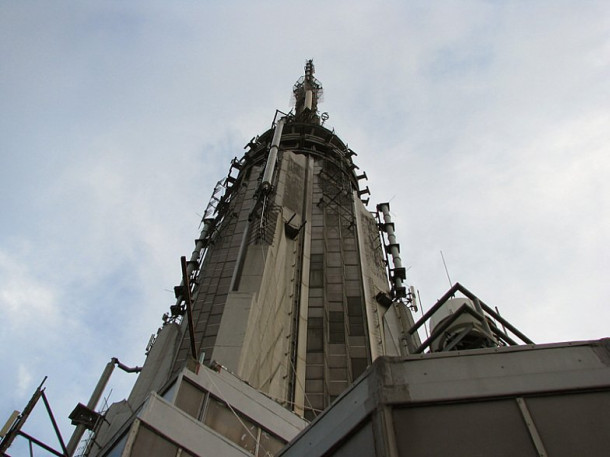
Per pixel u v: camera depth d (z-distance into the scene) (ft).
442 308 53.88
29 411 65.00
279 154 241.35
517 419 33.09
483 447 32.01
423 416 34.12
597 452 30.68
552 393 34.19
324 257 185.26
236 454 63.77
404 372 36.78
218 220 218.79
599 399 33.37
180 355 138.10
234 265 172.04
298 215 198.80
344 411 38.32
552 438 31.76
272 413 80.38
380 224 229.45
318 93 333.83
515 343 48.65
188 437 61.67
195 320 151.23
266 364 128.98
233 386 78.95
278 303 152.05
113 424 110.11
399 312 170.60
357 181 267.80
